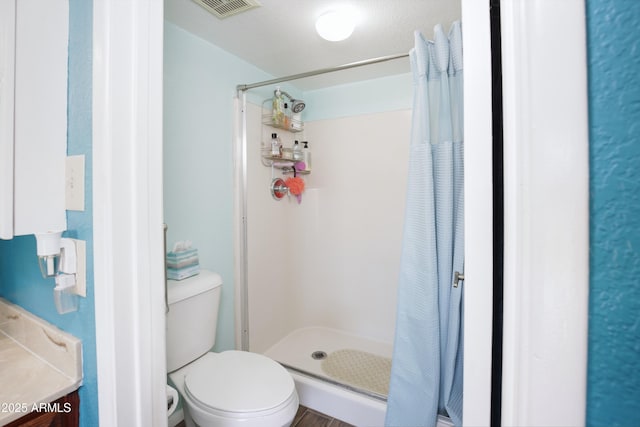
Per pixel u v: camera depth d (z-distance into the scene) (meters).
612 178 0.27
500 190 0.37
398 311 1.21
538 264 0.30
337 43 1.71
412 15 1.45
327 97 2.38
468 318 0.39
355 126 2.29
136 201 0.70
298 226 2.47
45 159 0.76
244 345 1.89
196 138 1.58
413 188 1.19
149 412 0.73
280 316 2.28
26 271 0.94
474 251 0.38
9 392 0.71
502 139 0.37
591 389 0.29
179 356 1.33
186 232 1.54
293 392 1.18
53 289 0.84
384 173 2.21
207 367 1.30
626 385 0.27
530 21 0.30
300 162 2.32
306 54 1.83
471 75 0.39
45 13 0.74
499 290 0.37
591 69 0.28
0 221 0.70
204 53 1.62
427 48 1.18
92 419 0.75
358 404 1.52
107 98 0.65
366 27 1.55
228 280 1.80
